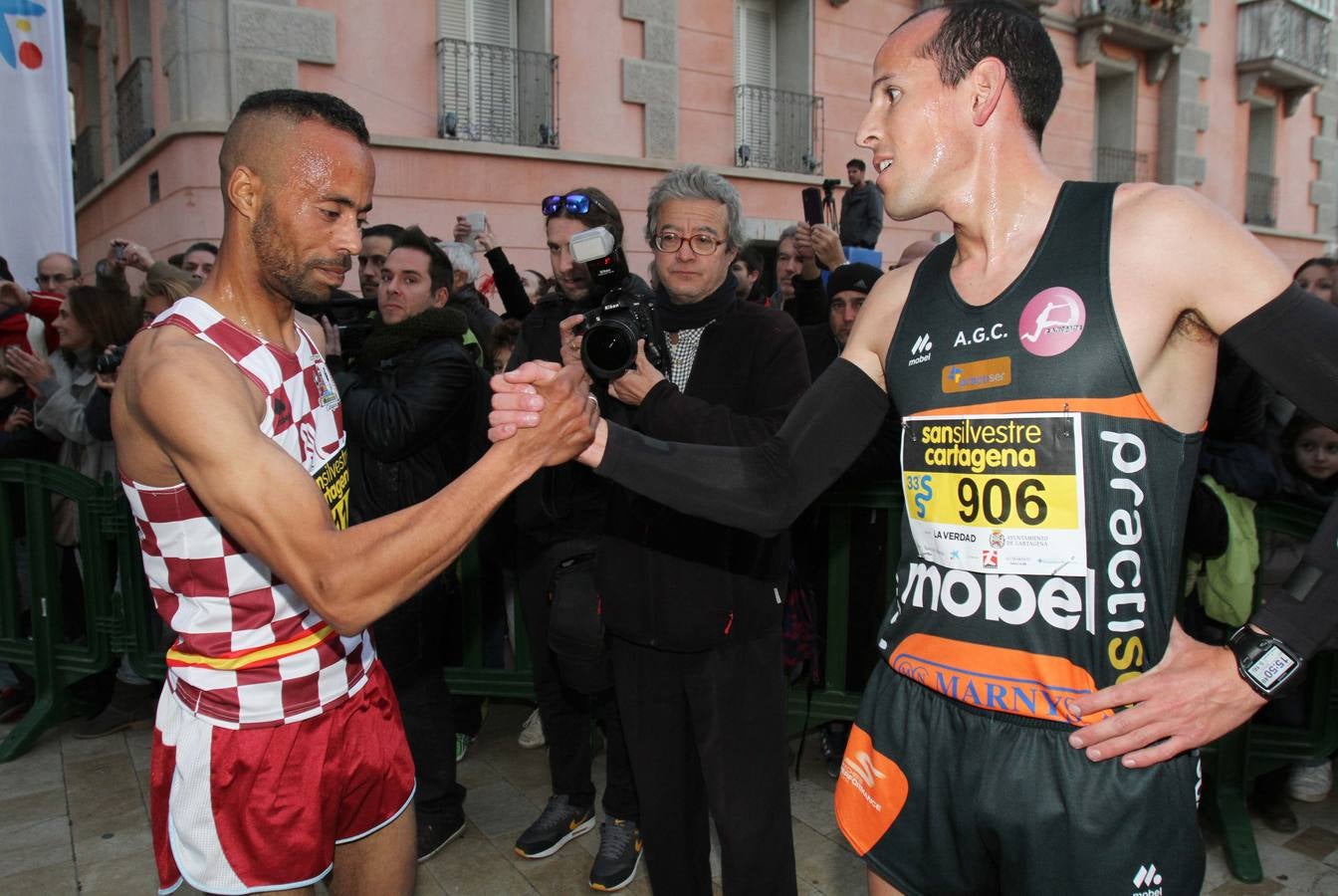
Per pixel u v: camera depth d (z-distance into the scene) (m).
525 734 3.26
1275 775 2.68
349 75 7.48
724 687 1.90
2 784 2.96
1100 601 1.10
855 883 2.39
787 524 1.41
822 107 9.63
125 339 3.40
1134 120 12.44
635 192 8.60
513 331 3.62
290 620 1.42
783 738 1.98
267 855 1.42
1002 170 1.18
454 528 1.24
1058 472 1.10
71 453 3.61
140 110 8.41
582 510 2.38
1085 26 11.42
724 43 9.05
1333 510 1.10
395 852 1.61
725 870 1.94
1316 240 15.13
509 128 8.16
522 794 2.90
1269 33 13.21
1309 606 1.07
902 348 1.25
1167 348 1.11
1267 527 2.52
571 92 8.30
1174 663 1.11
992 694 1.15
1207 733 1.09
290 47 7.21
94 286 3.45
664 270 2.03
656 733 1.95
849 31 9.72
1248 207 14.06
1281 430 2.89
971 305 1.19
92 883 2.42
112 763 3.11
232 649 1.41
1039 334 1.12
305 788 1.44
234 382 1.30
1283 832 2.62
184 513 1.37
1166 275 1.08
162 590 1.44
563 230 2.39
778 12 9.69
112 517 3.19
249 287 1.42
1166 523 1.11
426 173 7.70
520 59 8.06
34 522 3.26
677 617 1.84
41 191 4.98
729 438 1.80
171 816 1.44
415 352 2.48
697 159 8.99
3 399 3.83
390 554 1.21
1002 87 1.17
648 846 1.99
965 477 1.17
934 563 1.23
